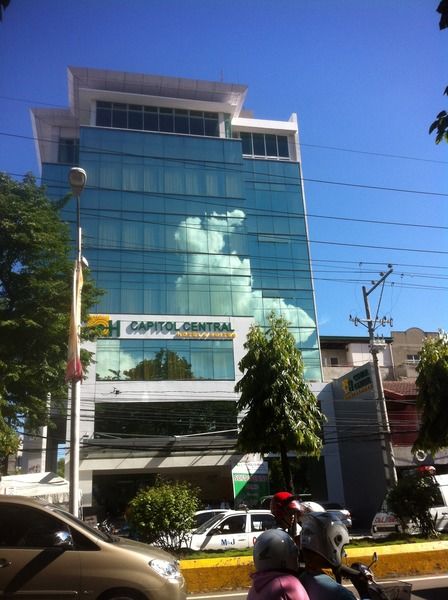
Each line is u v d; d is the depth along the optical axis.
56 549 5.93
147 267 44.41
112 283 43.28
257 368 14.73
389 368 49.47
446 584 8.90
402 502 13.98
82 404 36.81
